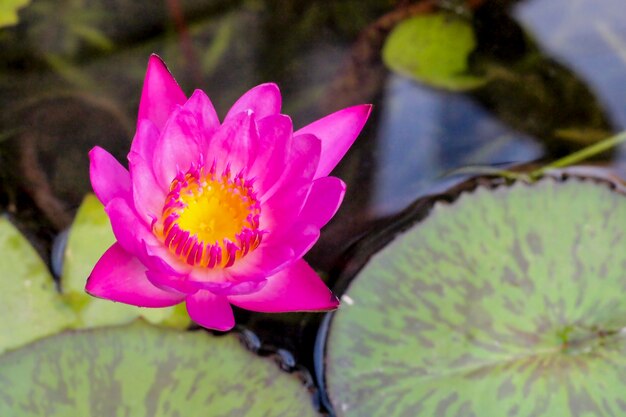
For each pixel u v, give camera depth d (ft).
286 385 3.34
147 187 3.29
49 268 3.43
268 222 3.32
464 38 3.77
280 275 3.29
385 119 3.68
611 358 3.38
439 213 3.48
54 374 3.31
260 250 3.32
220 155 3.34
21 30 3.73
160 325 3.36
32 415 3.28
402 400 3.34
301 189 3.28
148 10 3.78
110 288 3.24
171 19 3.77
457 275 3.43
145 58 3.72
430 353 3.38
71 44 3.73
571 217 3.48
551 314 3.41
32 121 3.62
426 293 3.42
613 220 3.48
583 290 3.43
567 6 3.83
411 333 3.39
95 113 3.65
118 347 3.34
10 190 3.53
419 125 3.67
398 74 3.73
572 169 3.60
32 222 3.49
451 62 3.75
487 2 3.82
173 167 3.32
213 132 3.32
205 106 3.31
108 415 3.29
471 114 3.69
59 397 3.29
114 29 3.75
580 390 3.35
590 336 3.39
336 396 3.34
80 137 3.61
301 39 3.77
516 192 3.50
